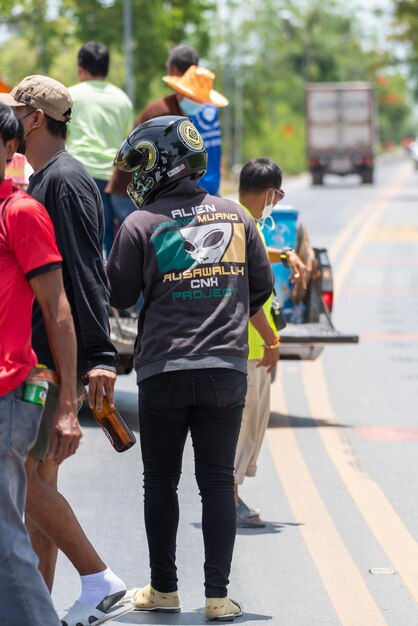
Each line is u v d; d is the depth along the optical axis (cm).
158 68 8462
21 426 848
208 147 1942
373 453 1739
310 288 1934
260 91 16075
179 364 1034
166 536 1085
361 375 2358
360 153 11419
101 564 1009
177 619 1083
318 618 1098
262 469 1648
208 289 1048
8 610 841
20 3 7125
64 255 991
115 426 983
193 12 8625
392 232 5925
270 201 1288
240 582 1197
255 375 1300
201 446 1064
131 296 1069
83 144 1956
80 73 1997
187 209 1066
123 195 1928
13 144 859
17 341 850
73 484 1548
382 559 1274
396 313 3200
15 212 854
